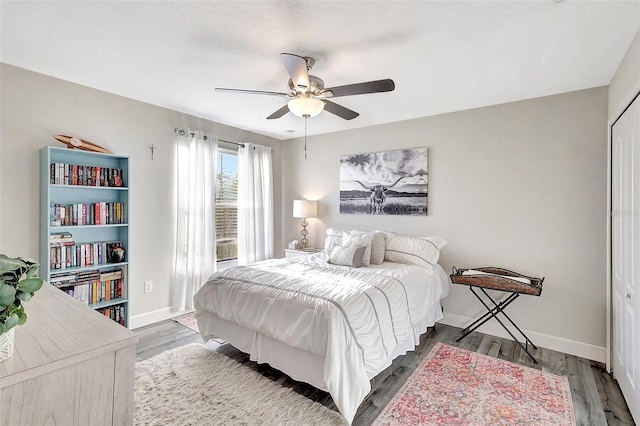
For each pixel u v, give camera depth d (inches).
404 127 149.6
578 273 110.1
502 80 102.8
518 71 96.0
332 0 64.6
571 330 111.1
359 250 122.5
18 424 30.8
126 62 94.7
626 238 84.0
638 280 73.6
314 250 172.6
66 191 109.7
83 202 113.9
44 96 104.7
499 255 125.3
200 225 148.1
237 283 99.6
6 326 31.1
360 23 72.6
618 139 92.1
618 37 76.2
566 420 75.2
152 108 133.6
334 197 174.4
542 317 116.4
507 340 121.0
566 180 112.2
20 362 32.1
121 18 72.2
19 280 34.5
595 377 95.0
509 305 122.5
